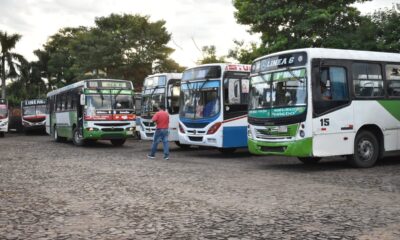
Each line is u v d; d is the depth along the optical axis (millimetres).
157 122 17391
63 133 28328
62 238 6176
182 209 7895
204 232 6383
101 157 18141
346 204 8141
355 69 13484
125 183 10977
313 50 12766
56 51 68688
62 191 9953
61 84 67188
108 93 24016
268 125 13430
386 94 14086
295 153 12688
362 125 13453
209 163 15602
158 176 12180
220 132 17375
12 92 64500
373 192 9336
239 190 9758
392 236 6066
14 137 37344
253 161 16297
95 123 23500
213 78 17797
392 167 13750
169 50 49219
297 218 7137
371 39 25312
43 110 42375
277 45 25359
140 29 48750
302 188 9953
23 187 10578
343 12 25750
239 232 6363
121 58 47188
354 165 13547
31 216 7531
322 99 12727
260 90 13945
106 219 7242
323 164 14852
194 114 18406
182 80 19266
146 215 7477
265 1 26469
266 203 8328
